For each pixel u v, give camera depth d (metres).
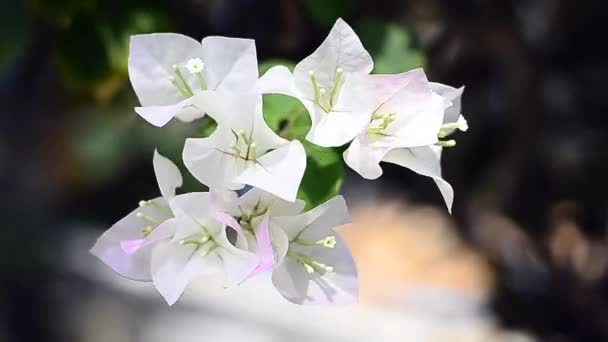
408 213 1.10
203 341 1.14
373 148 0.67
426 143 0.67
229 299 1.18
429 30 0.89
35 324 1.27
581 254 1.01
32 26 0.82
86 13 0.78
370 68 0.67
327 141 0.67
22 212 1.28
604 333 0.97
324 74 0.68
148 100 0.68
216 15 0.88
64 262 1.29
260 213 0.67
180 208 0.66
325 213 0.68
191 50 0.68
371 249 1.09
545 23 1.00
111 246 0.68
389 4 0.85
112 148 1.05
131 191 1.13
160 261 0.67
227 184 0.66
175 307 1.21
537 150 0.99
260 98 0.66
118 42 0.78
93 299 1.27
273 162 0.66
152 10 0.79
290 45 0.85
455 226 1.06
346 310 1.08
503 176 1.00
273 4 0.85
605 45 1.00
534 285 1.01
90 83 0.79
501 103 0.98
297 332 1.11
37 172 1.23
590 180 1.01
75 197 1.23
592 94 1.02
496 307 1.02
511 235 1.03
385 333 1.04
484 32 0.90
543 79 0.97
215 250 0.67
